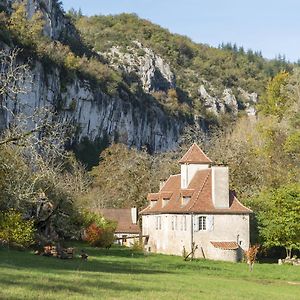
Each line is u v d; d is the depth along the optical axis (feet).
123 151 390.21
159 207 228.43
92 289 73.26
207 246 197.67
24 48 449.89
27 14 538.47
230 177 261.03
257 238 204.03
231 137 336.08
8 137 115.03
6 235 149.79
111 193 345.10
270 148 299.17
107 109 612.29
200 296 78.69
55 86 505.66
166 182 244.63
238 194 246.88
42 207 174.91
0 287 67.82
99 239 228.02
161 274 118.83
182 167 221.66
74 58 568.41
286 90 362.94
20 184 145.79
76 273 94.27
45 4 595.47
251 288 105.81
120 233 302.86
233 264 179.22
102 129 603.67
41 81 473.26
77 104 554.05
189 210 199.11
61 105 525.34
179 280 103.81
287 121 313.94
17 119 119.14
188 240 199.72
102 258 164.66
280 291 106.73
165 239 218.59
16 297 61.41
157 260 178.29
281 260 189.47
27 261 114.32
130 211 317.83
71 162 360.07
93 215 245.86
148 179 343.67
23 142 116.88
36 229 172.86
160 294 75.41
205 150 331.98
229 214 199.82
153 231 233.55
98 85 602.03
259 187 258.16
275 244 199.21
